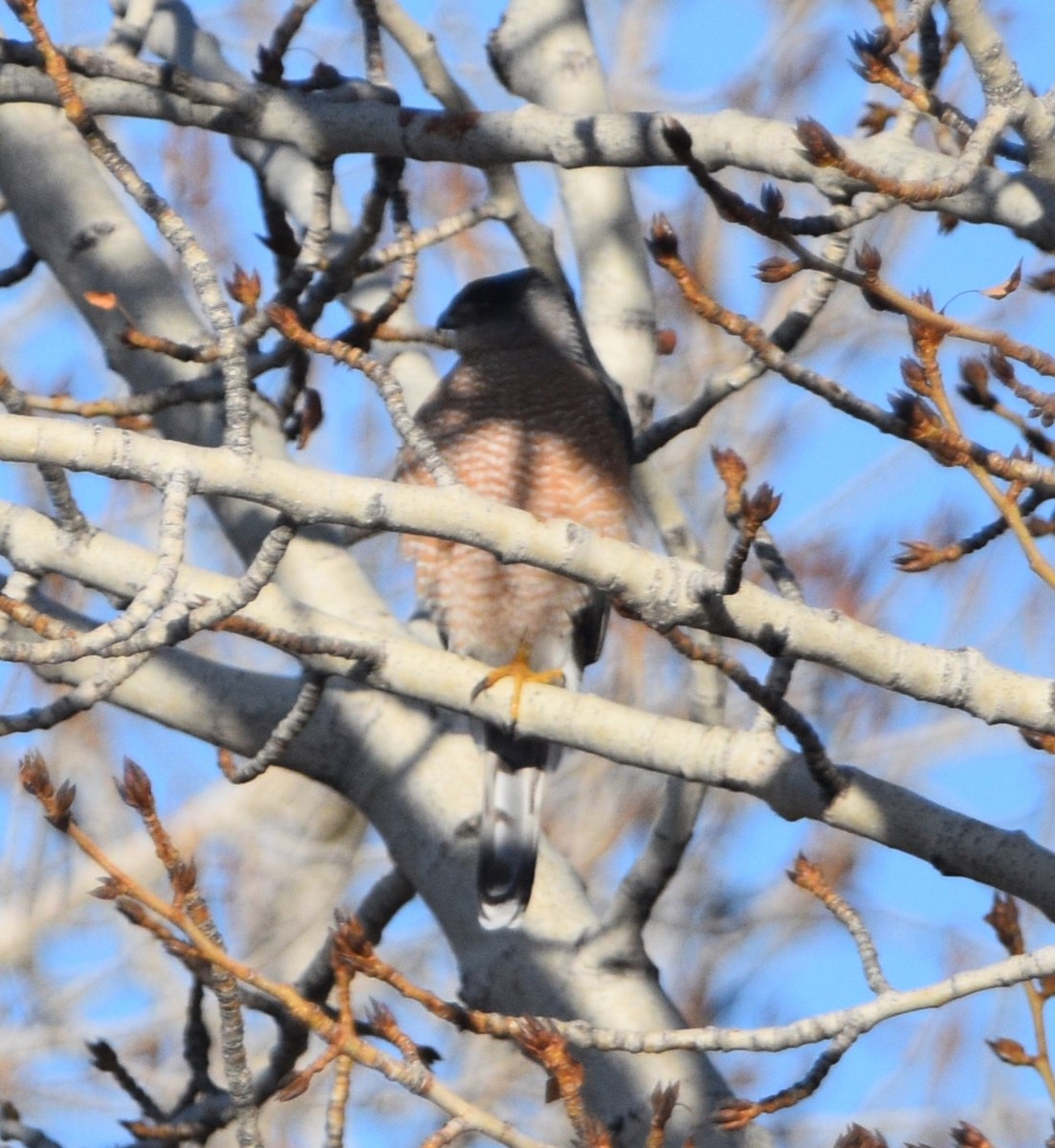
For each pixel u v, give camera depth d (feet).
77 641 18.47
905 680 21.31
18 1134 28.14
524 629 34.32
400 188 26.99
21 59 25.22
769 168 23.08
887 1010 20.27
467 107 33.55
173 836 49.65
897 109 27.78
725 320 20.62
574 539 20.94
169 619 19.95
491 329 35.40
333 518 20.45
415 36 32.96
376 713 29.25
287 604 25.04
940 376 20.66
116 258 30.94
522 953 27.94
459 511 20.68
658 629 21.44
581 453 34.40
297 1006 19.81
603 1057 27.02
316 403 30.89
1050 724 21.15
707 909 51.08
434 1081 19.65
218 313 20.61
